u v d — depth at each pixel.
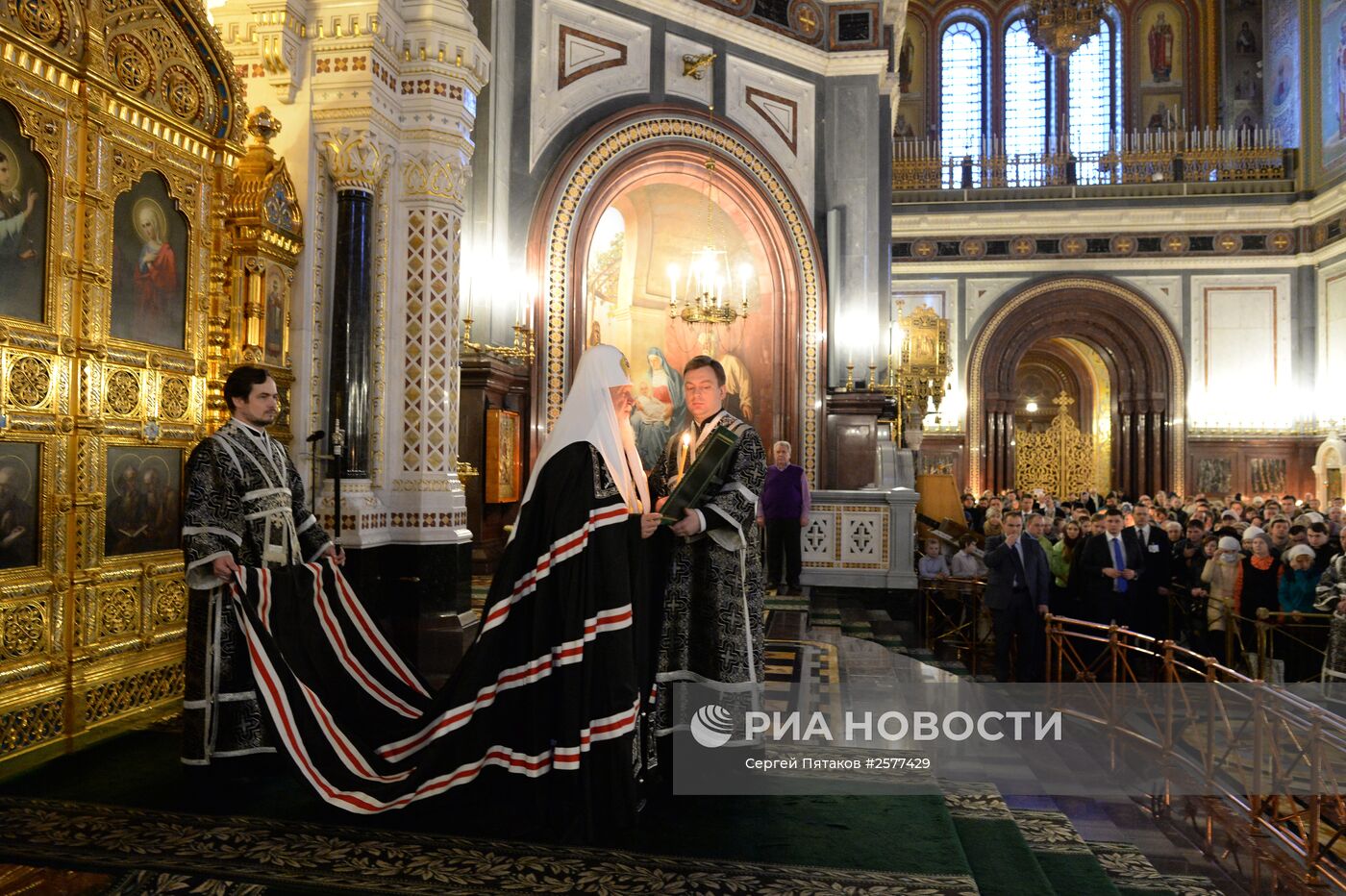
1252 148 26.34
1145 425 26.17
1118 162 27.00
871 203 14.91
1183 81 28.50
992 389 26.45
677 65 13.45
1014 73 29.05
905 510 11.19
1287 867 4.54
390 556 6.59
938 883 2.94
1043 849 4.21
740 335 14.73
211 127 5.35
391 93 6.64
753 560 3.79
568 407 3.61
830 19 15.16
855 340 14.81
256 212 5.56
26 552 4.21
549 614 3.39
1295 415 25.19
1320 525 8.66
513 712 3.38
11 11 4.04
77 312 4.46
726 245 14.80
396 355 6.76
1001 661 8.57
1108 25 28.83
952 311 26.59
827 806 3.63
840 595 11.23
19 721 4.11
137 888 2.77
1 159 4.04
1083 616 9.07
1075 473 28.39
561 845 3.19
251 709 3.89
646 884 2.88
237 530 3.91
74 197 4.44
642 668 3.60
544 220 11.96
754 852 3.16
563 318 12.09
